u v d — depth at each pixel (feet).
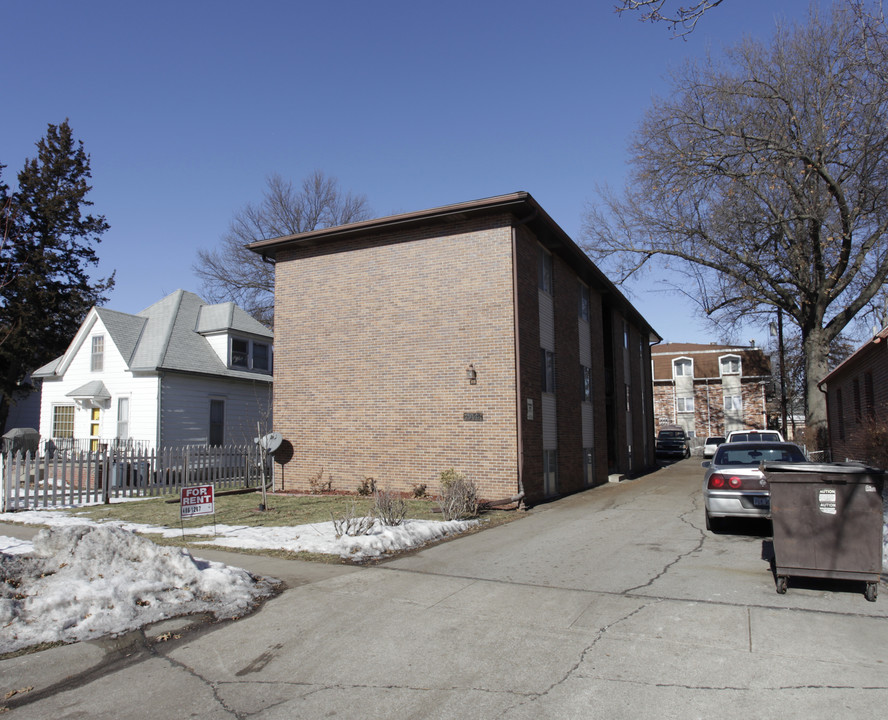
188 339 80.23
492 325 51.72
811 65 68.64
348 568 27.53
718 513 34.88
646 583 24.53
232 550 31.48
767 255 87.35
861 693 14.42
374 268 57.26
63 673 16.28
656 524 40.04
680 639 18.10
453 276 53.62
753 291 91.81
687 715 13.47
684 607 21.17
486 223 52.80
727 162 76.95
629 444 97.45
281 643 18.34
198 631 19.35
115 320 78.07
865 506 21.97
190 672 16.34
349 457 56.59
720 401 180.24
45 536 23.52
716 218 83.66
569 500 55.83
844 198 75.00
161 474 56.95
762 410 175.94
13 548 30.96
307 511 45.65
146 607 20.89
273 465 60.03
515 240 51.93
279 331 61.31
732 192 75.00
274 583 24.80
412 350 54.70
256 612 21.29
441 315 53.78
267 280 133.90
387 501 37.78
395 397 55.01
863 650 17.10
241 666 16.71
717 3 26.32
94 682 15.78
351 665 16.66
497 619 20.20
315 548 31.01
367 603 22.13
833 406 85.15
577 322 71.56
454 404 52.49
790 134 73.05
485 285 52.34
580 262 68.49
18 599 19.90
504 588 23.98
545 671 15.98
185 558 23.73
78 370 78.18
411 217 53.72
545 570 27.02
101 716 13.97
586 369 75.10
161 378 72.18
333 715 13.83
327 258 59.72
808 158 70.54
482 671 16.07
